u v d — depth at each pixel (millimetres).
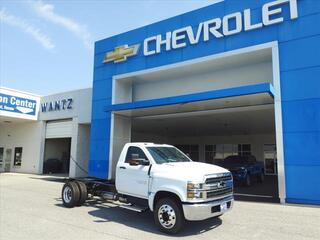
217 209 7156
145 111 16688
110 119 17672
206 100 13250
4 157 30547
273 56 12219
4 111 24906
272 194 14094
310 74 11352
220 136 34594
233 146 33500
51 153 28156
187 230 7383
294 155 11273
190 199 6797
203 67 15266
